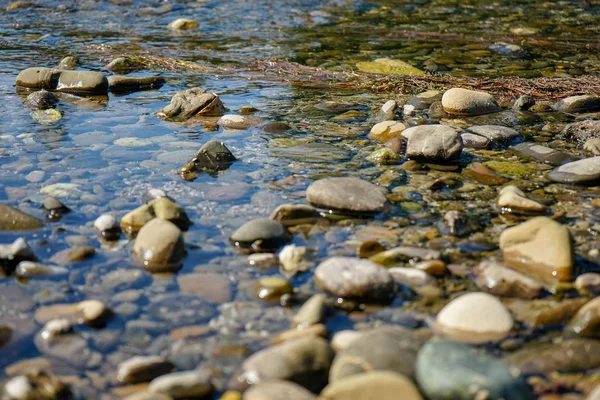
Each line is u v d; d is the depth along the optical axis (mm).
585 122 2363
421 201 2010
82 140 2311
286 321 1650
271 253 1820
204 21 4172
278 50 3443
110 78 2758
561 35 3809
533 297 1699
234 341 1607
